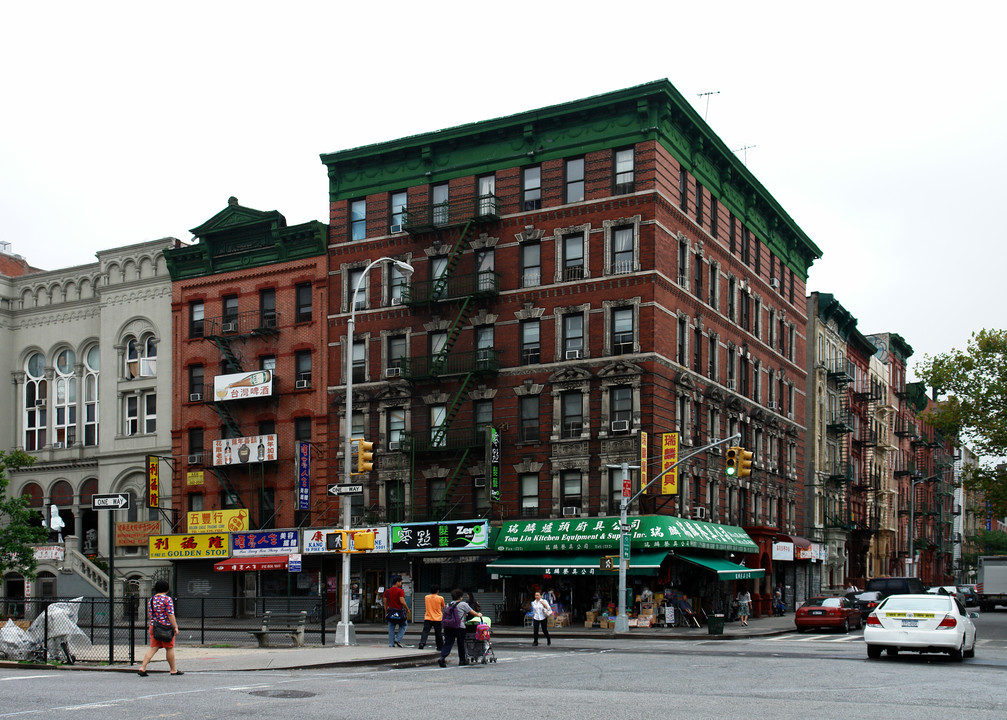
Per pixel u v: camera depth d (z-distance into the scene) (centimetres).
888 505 8769
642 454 4444
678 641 3688
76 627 2541
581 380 4675
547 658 2809
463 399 4944
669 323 4712
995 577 7500
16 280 6450
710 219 5284
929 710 1662
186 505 5650
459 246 4978
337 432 5266
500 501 4788
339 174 5419
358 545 3225
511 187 4962
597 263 4728
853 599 4594
